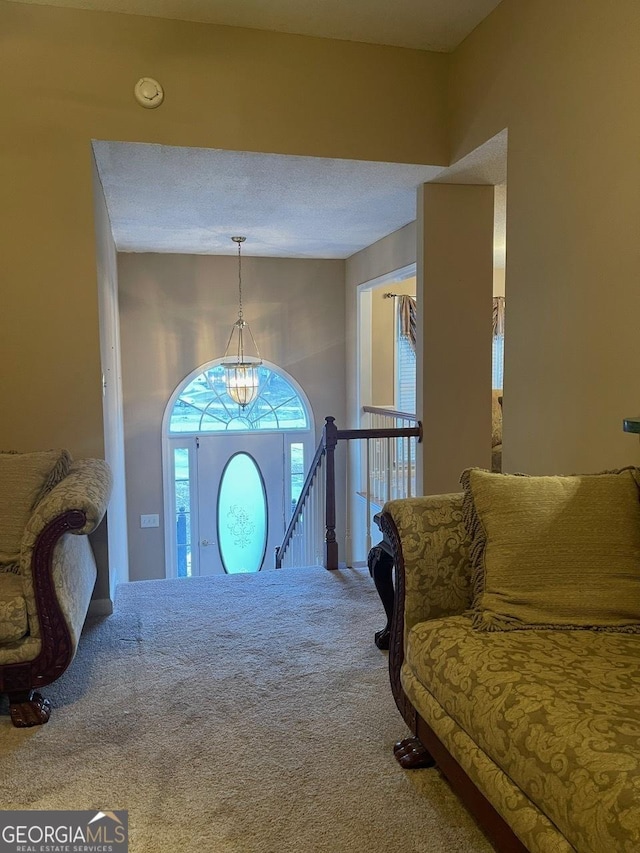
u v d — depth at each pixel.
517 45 2.80
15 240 2.91
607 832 1.02
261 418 6.50
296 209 4.36
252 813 1.65
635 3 2.12
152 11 2.94
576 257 2.46
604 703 1.28
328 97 3.24
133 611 3.08
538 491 1.86
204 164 3.32
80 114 2.93
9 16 2.84
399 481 4.74
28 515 2.43
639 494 1.87
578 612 1.69
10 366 2.94
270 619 2.97
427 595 1.87
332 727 2.05
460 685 1.51
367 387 6.23
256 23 3.07
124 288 5.97
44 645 2.05
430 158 3.42
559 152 2.54
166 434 6.20
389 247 5.26
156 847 1.53
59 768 1.84
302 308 6.44
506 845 1.33
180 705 2.19
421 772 1.82
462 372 3.93
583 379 2.43
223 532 6.53
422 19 3.06
